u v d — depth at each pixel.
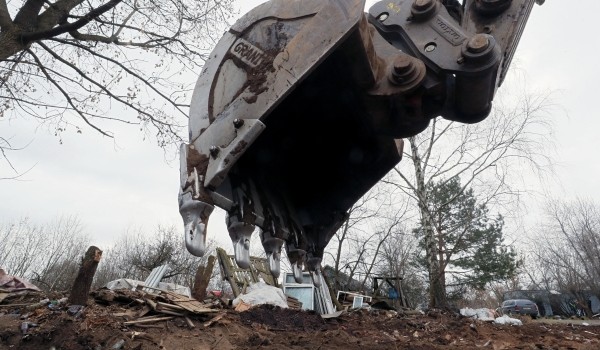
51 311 5.16
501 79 1.84
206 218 1.43
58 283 22.66
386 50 1.78
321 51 1.44
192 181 1.44
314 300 11.30
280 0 1.65
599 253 27.22
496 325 6.84
